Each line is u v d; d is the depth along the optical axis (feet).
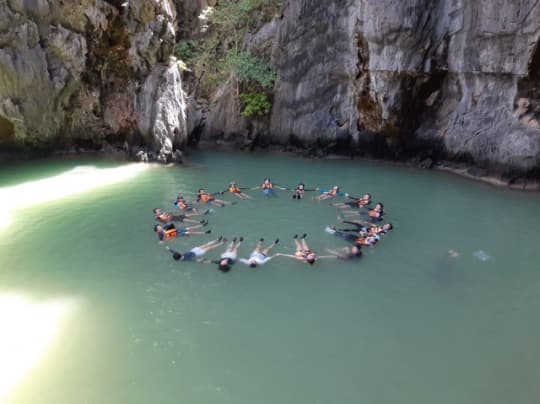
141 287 31.45
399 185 56.59
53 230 40.81
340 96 73.10
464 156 61.72
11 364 23.56
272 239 39.75
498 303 30.07
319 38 71.36
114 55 66.90
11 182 55.77
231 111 80.53
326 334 26.63
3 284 31.40
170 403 21.39
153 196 51.21
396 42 58.75
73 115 69.36
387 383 22.82
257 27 76.84
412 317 28.40
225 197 51.42
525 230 41.88
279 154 76.59
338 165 68.33
